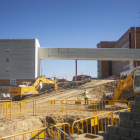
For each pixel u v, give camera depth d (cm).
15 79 4547
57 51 4747
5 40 4616
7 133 1198
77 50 4769
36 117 1553
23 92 2800
